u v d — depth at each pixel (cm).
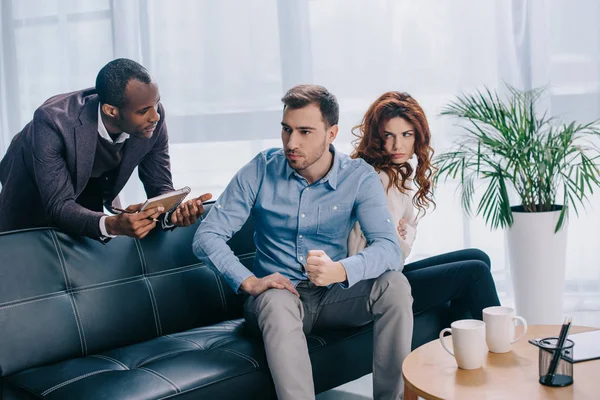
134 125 247
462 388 173
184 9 402
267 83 394
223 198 245
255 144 400
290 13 384
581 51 349
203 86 403
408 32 369
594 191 356
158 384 197
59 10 422
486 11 360
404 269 281
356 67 378
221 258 231
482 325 185
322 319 238
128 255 245
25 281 223
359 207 240
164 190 284
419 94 371
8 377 213
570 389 169
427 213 377
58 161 244
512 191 356
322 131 229
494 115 324
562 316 339
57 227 240
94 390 193
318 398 272
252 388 213
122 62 245
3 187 276
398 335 225
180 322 252
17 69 434
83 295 233
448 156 316
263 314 214
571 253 364
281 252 243
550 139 302
